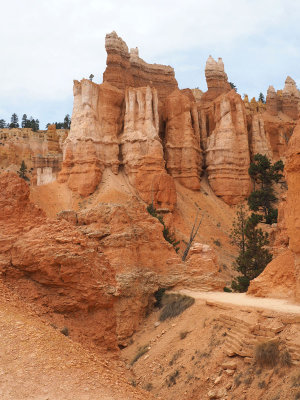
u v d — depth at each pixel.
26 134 146.25
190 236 64.31
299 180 24.44
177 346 24.56
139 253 33.88
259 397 17.50
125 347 28.28
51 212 72.00
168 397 20.31
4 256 19.66
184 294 31.94
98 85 83.81
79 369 12.92
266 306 24.39
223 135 89.19
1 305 15.87
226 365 20.23
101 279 21.33
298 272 25.09
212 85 105.88
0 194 21.55
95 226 33.50
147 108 82.56
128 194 74.81
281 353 18.77
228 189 85.94
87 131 78.88
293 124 115.12
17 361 12.27
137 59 100.19
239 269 50.34
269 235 59.56
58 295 19.84
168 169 86.62
